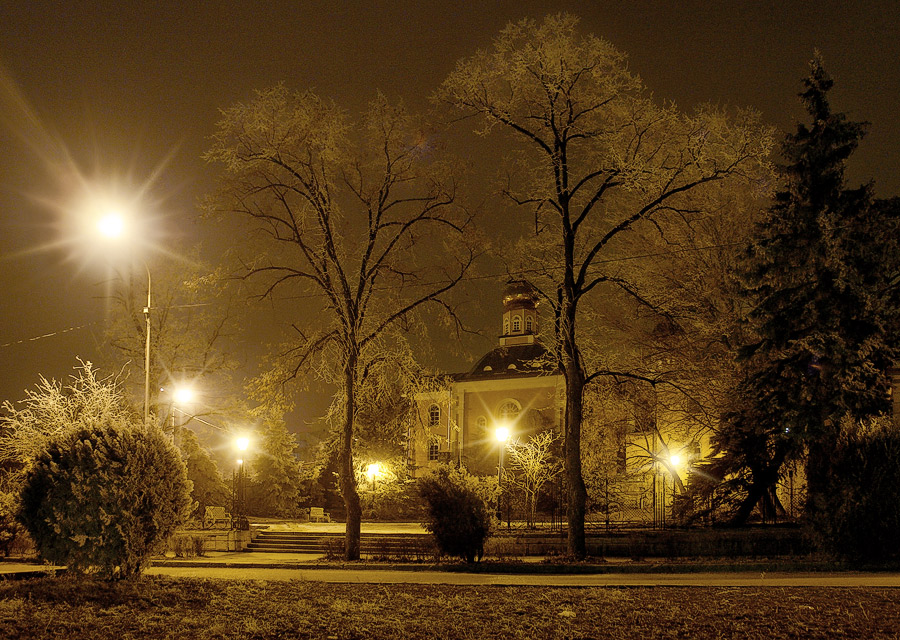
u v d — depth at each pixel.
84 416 28.48
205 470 42.41
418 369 26.31
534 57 23.16
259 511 50.47
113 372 35.16
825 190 23.89
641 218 25.14
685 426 31.42
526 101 23.81
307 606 13.02
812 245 22.95
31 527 14.60
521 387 70.81
